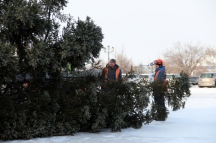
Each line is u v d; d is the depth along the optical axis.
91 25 6.83
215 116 10.31
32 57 6.25
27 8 6.21
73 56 6.82
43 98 6.96
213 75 34.38
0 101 6.57
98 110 7.36
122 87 7.57
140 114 7.92
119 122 7.52
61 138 6.84
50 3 6.81
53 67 6.68
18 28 6.50
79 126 7.33
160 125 8.54
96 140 6.67
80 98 7.32
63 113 7.23
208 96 19.34
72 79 7.55
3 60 5.78
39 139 6.72
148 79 8.03
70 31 6.92
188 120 9.45
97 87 7.43
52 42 6.88
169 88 8.08
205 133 7.38
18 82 7.09
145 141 6.57
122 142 6.50
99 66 7.85
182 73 8.23
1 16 6.36
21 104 6.84
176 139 6.72
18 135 6.68
